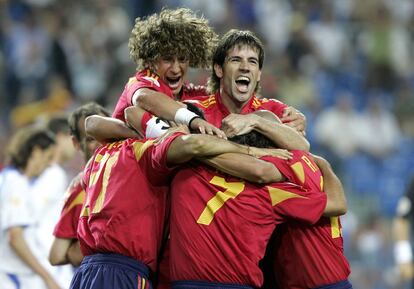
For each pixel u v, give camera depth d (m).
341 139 54.41
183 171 18.02
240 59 19.28
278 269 19.11
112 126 19.05
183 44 19.45
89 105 22.38
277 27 62.69
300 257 18.61
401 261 31.73
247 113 19.62
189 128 17.88
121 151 18.56
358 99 58.56
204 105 19.88
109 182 18.38
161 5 61.84
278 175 17.77
